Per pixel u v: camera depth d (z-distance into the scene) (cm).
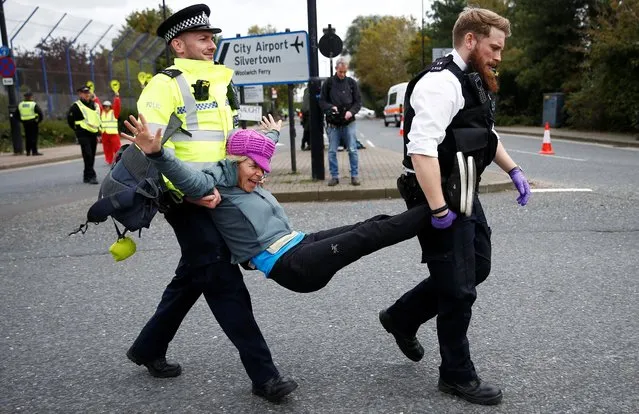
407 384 312
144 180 273
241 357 292
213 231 288
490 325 387
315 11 1002
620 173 1087
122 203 269
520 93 3105
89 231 723
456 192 265
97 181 1235
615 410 278
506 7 3478
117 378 333
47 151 2172
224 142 296
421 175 261
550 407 282
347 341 372
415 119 266
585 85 2339
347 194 888
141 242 654
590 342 356
